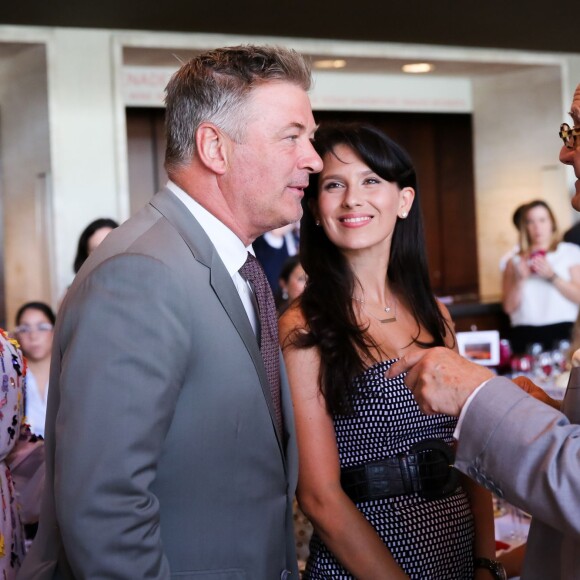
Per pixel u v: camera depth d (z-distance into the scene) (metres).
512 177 8.47
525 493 1.20
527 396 1.26
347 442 1.90
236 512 1.52
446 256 8.77
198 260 1.51
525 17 6.43
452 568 1.92
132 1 5.48
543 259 6.04
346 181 1.96
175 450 1.48
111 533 1.36
